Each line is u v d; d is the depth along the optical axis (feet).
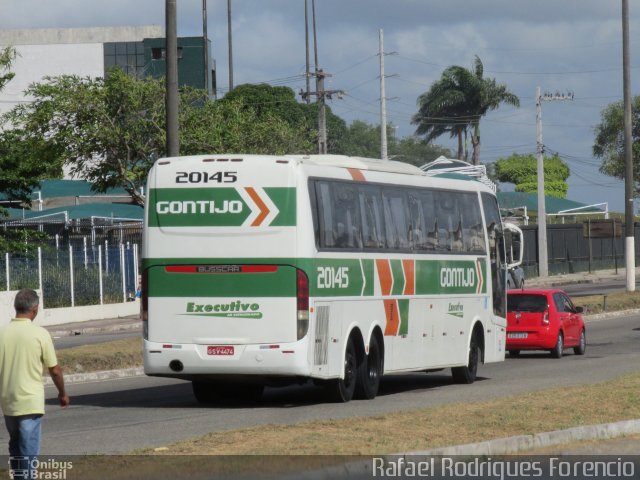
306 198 136.98
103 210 414.00
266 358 135.44
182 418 127.13
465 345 174.40
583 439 105.50
